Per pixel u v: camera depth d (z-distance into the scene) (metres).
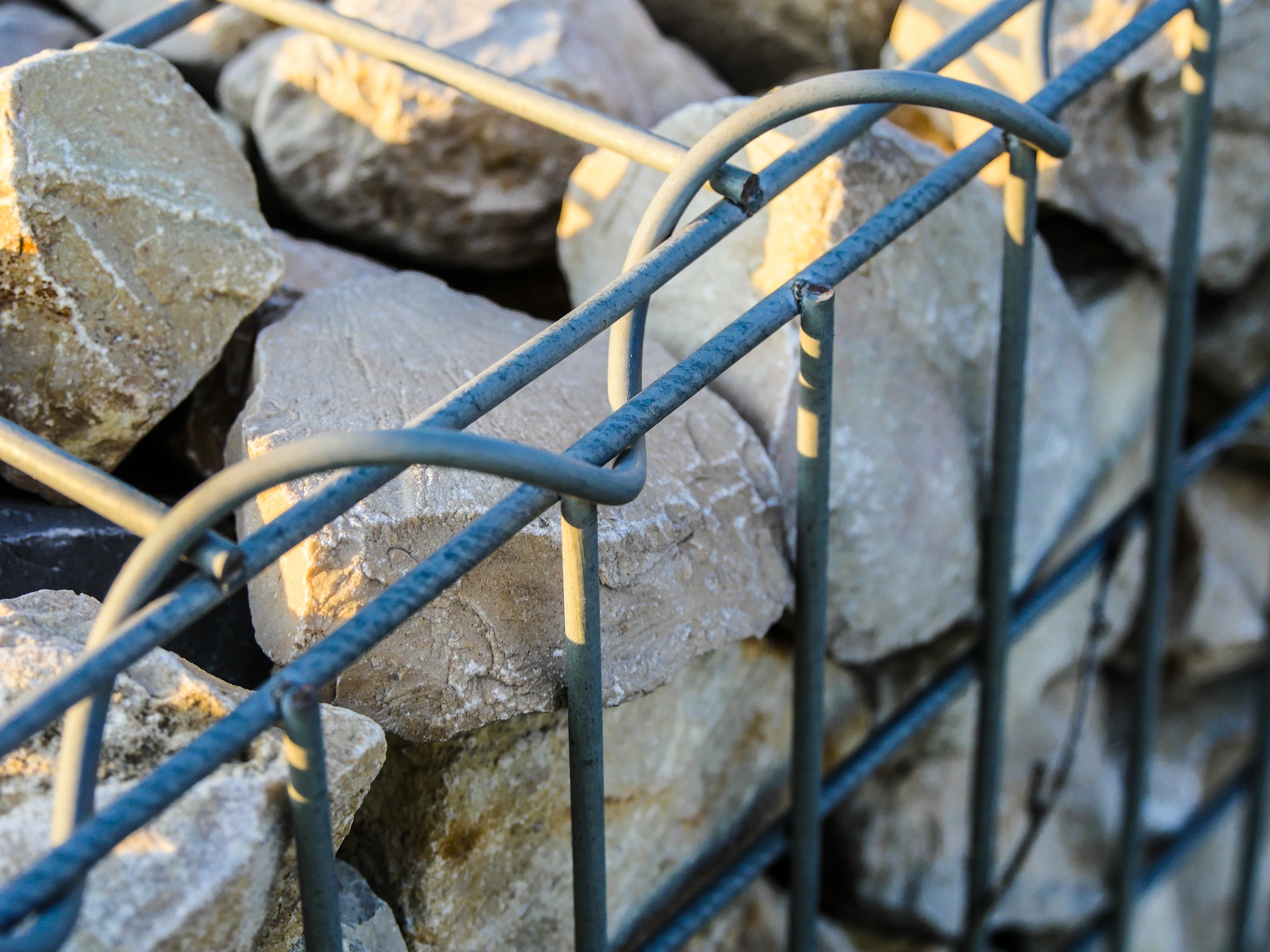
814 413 0.47
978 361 0.53
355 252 0.57
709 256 0.52
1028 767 0.63
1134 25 0.50
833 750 0.57
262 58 0.57
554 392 0.50
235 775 0.44
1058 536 0.58
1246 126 0.59
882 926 0.62
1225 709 0.71
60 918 0.42
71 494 0.43
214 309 0.49
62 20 0.59
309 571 0.45
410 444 0.42
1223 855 0.72
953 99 0.47
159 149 0.49
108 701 0.42
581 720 0.46
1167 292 0.55
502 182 0.56
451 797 0.49
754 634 0.50
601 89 0.55
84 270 0.48
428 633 0.46
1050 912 0.64
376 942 0.48
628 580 0.48
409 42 0.49
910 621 0.54
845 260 0.47
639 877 0.53
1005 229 0.50
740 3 0.60
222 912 0.43
